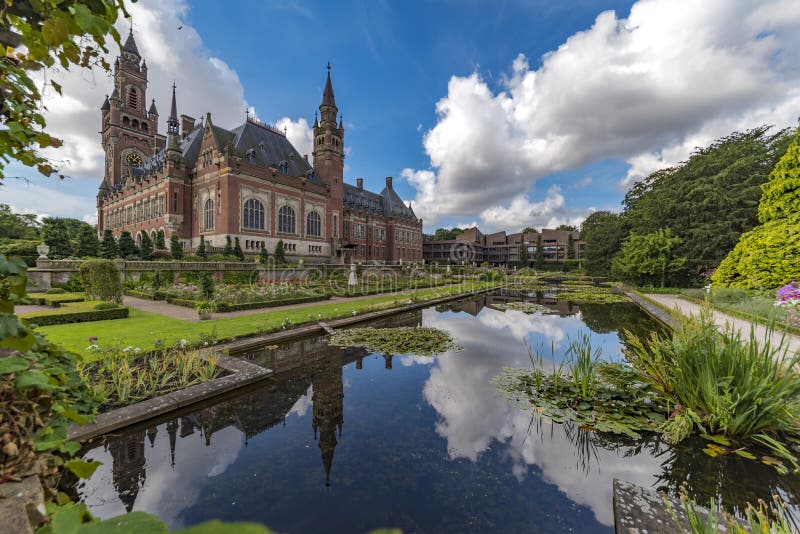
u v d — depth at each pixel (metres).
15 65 1.85
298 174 40.19
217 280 23.91
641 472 3.89
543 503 3.44
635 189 31.78
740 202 19.66
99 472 3.85
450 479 3.78
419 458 4.16
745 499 3.44
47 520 1.60
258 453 4.25
